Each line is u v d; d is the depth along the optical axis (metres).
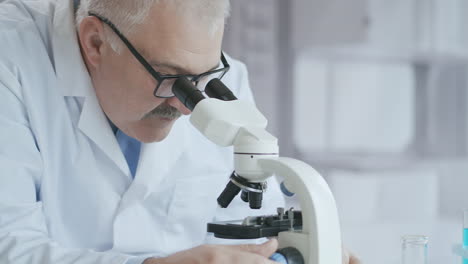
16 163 1.17
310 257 0.93
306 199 0.93
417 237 1.06
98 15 1.21
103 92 1.30
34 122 1.28
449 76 4.21
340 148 3.99
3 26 1.33
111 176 1.41
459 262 1.34
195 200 1.55
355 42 3.63
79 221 1.39
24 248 1.05
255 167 0.95
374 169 3.57
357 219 3.46
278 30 3.51
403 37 3.75
